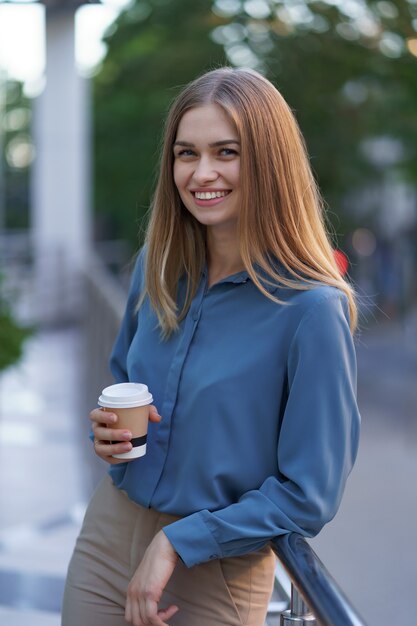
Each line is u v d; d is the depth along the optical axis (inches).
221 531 77.4
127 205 991.6
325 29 377.4
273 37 403.2
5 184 1321.4
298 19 385.4
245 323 82.4
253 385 80.1
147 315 91.8
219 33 498.3
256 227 81.7
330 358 77.2
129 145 930.1
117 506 90.7
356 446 80.3
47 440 335.9
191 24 509.4
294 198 82.5
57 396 415.8
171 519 85.3
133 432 81.9
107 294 239.6
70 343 577.9
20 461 303.9
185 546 77.9
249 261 81.5
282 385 80.3
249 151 81.1
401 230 1002.7
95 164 939.3
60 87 637.3
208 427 81.2
